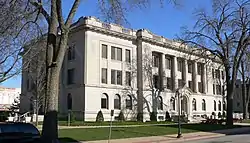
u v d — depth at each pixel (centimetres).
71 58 5000
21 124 1481
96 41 4875
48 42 1748
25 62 3281
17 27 2142
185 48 5316
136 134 2561
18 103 6625
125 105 5128
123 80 5181
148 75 5475
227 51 3919
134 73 5372
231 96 3959
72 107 4788
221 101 7481
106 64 4969
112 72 5059
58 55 1716
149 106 5400
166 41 5906
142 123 4209
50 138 1630
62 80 5019
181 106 6247
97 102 4738
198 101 6638
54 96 1689
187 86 6391
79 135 2350
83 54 4744
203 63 6462
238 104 9700
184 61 6331
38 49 3200
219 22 3925
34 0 1834
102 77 4906
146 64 5469
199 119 5994
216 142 2061
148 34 5566
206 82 6944
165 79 5875
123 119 4891
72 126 3459
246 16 3803
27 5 1906
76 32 4925
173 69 6097
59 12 1731
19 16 1962
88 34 4781
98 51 4884
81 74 4731
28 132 1477
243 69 5891
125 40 5316
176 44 6041
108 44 5038
